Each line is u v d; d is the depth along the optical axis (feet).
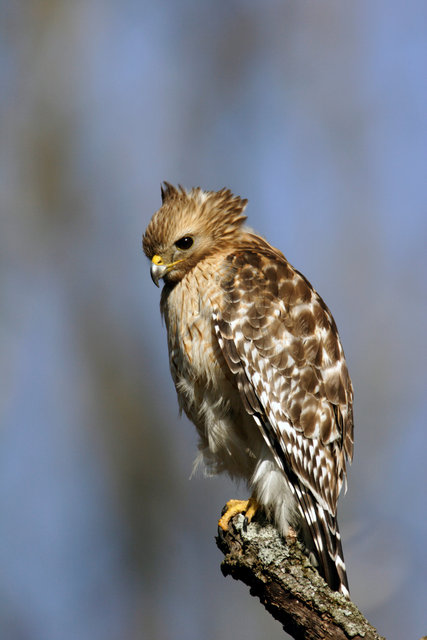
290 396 35.94
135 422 64.75
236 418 36.60
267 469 35.14
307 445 35.78
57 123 72.95
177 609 57.77
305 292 37.55
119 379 66.49
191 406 37.50
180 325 36.94
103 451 63.72
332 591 29.94
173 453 63.41
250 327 36.11
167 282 38.68
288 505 34.53
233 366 35.78
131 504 61.41
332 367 36.86
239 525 32.27
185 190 40.29
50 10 74.54
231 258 37.52
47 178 71.87
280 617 29.96
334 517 35.70
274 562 30.30
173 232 38.09
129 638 57.57
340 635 29.12
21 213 70.64
